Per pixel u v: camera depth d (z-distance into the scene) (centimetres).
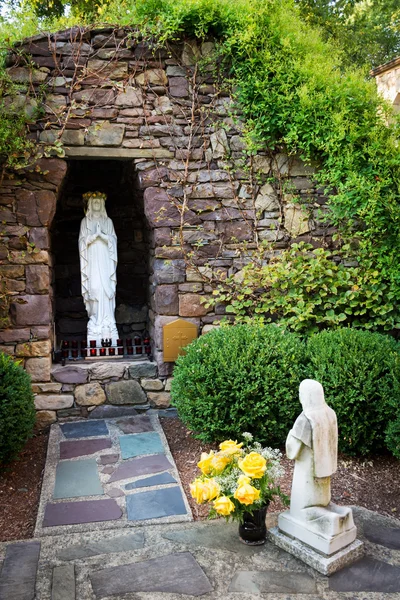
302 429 257
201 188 493
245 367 376
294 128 482
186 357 405
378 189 467
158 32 473
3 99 456
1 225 459
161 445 412
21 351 465
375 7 1032
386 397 365
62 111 465
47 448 411
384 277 489
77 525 298
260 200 502
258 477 250
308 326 488
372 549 271
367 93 491
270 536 278
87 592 237
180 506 318
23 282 466
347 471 368
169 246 490
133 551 270
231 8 484
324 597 231
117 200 618
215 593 234
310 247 493
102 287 530
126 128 479
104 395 484
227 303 503
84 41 475
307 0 926
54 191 470
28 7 544
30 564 259
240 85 488
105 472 365
